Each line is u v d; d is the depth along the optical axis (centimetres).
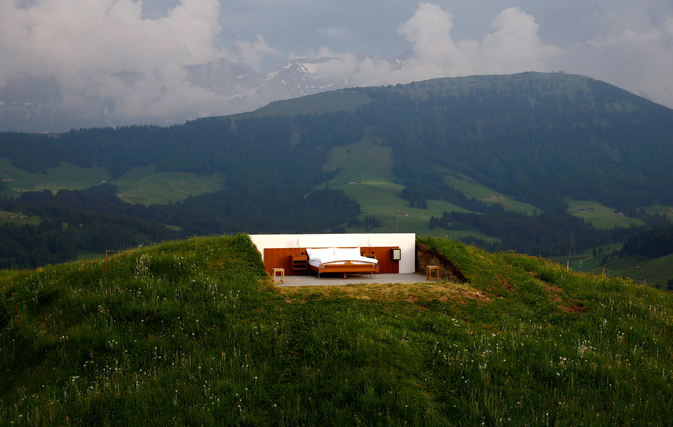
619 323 1161
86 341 929
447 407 710
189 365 840
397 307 1102
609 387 784
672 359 980
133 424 677
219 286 1156
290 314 1029
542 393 758
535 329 1078
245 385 766
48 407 723
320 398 721
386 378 745
